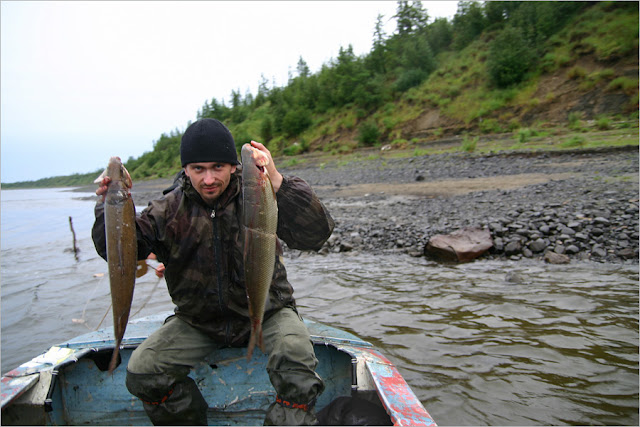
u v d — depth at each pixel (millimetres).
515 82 31547
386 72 46781
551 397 3348
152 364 2490
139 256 2500
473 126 31375
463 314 5082
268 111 69875
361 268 7406
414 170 19641
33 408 2623
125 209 2088
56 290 7441
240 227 2537
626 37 27547
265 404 2984
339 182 20031
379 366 2752
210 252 2531
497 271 6664
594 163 14133
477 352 4137
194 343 2646
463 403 3334
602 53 28078
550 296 5430
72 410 2924
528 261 7031
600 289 5539
